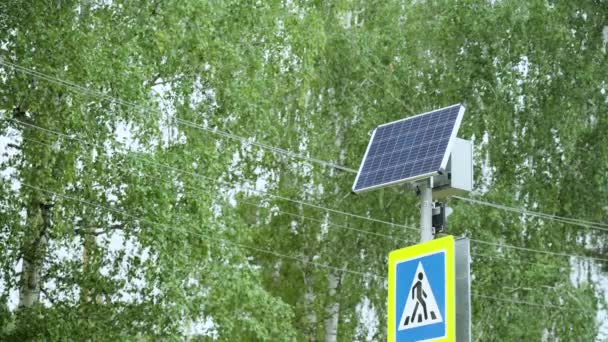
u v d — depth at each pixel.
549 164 45.62
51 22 32.81
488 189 44.97
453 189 19.75
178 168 33.34
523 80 45.78
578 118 45.69
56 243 32.88
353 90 44.34
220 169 34.81
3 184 32.19
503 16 45.34
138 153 32.62
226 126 35.75
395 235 43.62
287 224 43.12
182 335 32.59
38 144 31.94
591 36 47.00
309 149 43.16
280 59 38.25
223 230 33.78
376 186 20.75
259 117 36.22
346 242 43.50
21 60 32.12
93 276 32.72
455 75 45.34
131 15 34.44
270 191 42.59
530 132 45.72
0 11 32.62
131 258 32.88
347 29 44.69
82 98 32.28
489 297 42.53
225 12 35.88
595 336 43.47
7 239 32.22
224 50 35.16
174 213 32.81
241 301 33.81
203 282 33.22
